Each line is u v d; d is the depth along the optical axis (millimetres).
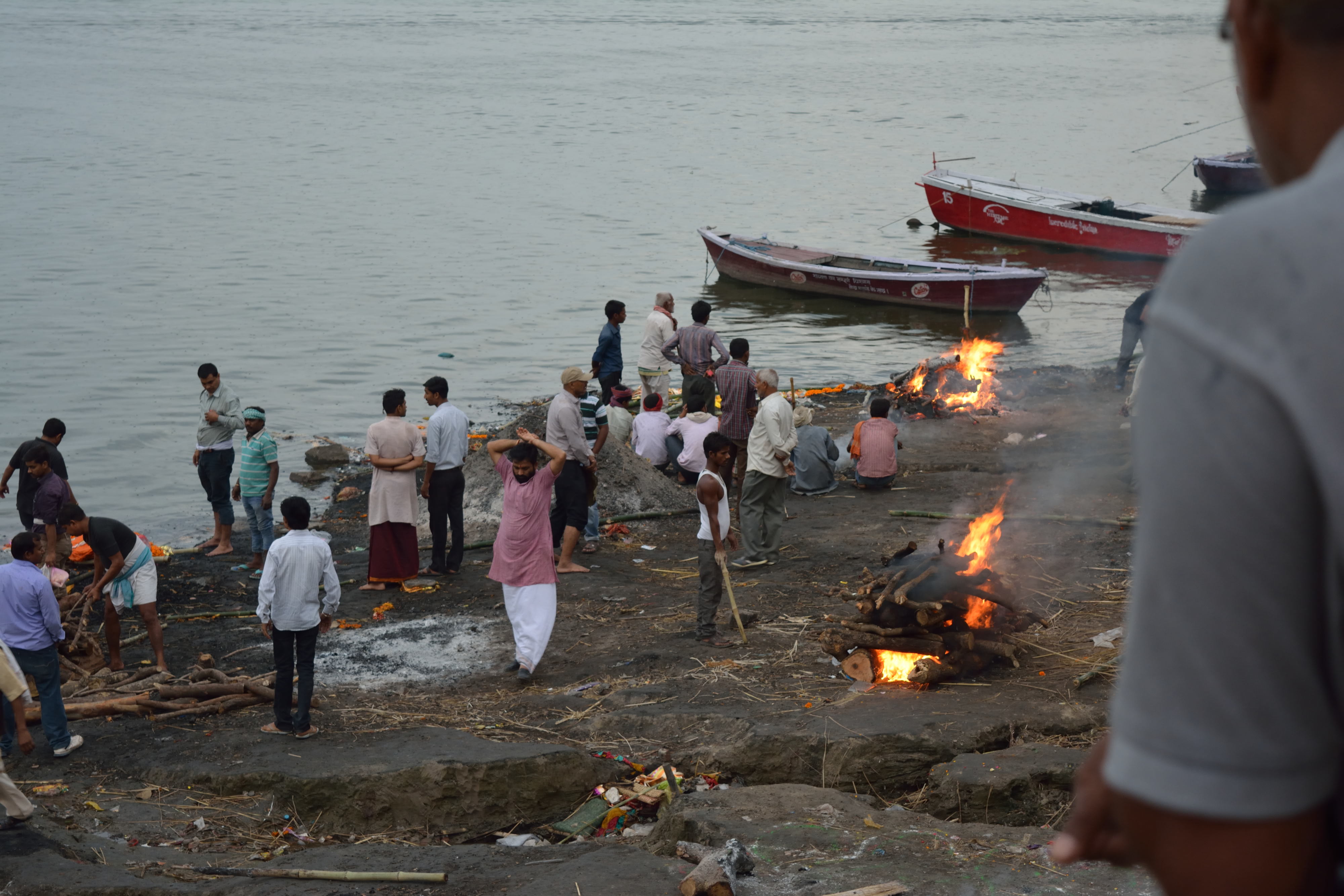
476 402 22594
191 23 145000
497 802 7785
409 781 7734
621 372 21203
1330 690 719
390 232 38875
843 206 44000
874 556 12742
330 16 159125
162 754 8289
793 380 22297
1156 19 172375
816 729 7980
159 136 60906
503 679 10008
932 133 63125
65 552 13172
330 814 7684
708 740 8297
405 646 10914
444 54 109812
